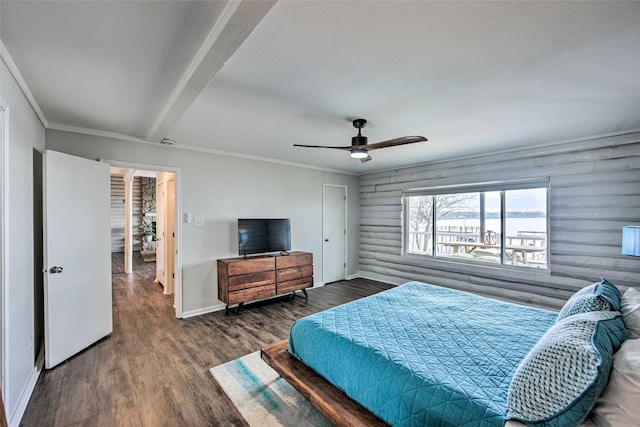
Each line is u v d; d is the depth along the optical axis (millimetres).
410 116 2752
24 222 2191
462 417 1261
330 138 3523
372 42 1597
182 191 3879
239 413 1996
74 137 3107
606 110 2605
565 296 3670
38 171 2701
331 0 1264
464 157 4594
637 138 3146
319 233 5637
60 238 2637
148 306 4305
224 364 2637
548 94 2277
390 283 5801
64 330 2660
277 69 1886
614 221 3305
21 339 2078
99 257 3094
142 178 10305
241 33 1431
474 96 2311
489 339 1864
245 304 4449
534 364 1199
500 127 3098
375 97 2326
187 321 3729
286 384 2334
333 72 1930
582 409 1035
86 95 2291
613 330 1311
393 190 5723
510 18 1395
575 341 1166
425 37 1552
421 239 5391
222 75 1969
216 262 4172
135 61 1801
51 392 2203
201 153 4043
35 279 2605
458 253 4840
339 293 5117
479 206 4559
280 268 4398
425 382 1435
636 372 1044
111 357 2756
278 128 3125
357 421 1546
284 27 1458
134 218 10102
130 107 2535
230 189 4340
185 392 2219
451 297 2816
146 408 2039
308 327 2152
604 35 1528
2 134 1760
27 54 1716
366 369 1659
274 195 4898
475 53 1711
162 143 3648
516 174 4043
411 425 1396
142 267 7398
